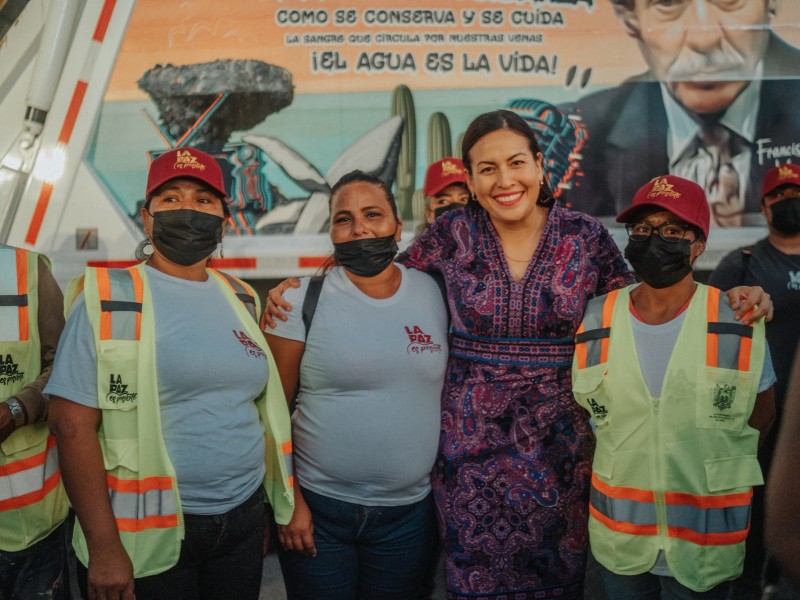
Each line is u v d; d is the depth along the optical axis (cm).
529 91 306
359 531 219
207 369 189
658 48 306
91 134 303
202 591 206
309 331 217
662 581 206
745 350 199
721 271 303
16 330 220
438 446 226
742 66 307
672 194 202
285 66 303
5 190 301
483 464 222
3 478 217
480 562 222
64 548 240
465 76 305
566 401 223
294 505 217
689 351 200
